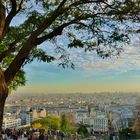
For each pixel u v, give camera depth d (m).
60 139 33.44
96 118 181.38
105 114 186.75
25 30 13.21
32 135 29.73
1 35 10.17
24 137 34.81
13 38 13.46
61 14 11.42
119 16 11.49
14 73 10.16
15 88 19.23
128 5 11.40
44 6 13.17
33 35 10.52
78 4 11.34
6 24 10.63
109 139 30.25
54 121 115.88
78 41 12.58
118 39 11.98
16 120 185.12
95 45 12.48
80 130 80.25
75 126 133.50
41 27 10.63
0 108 9.59
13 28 13.35
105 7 11.56
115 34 11.93
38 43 10.72
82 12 11.95
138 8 11.38
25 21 13.19
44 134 32.12
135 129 34.47
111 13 11.51
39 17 13.12
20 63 10.23
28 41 10.45
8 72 10.09
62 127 116.94
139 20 11.56
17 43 12.68
